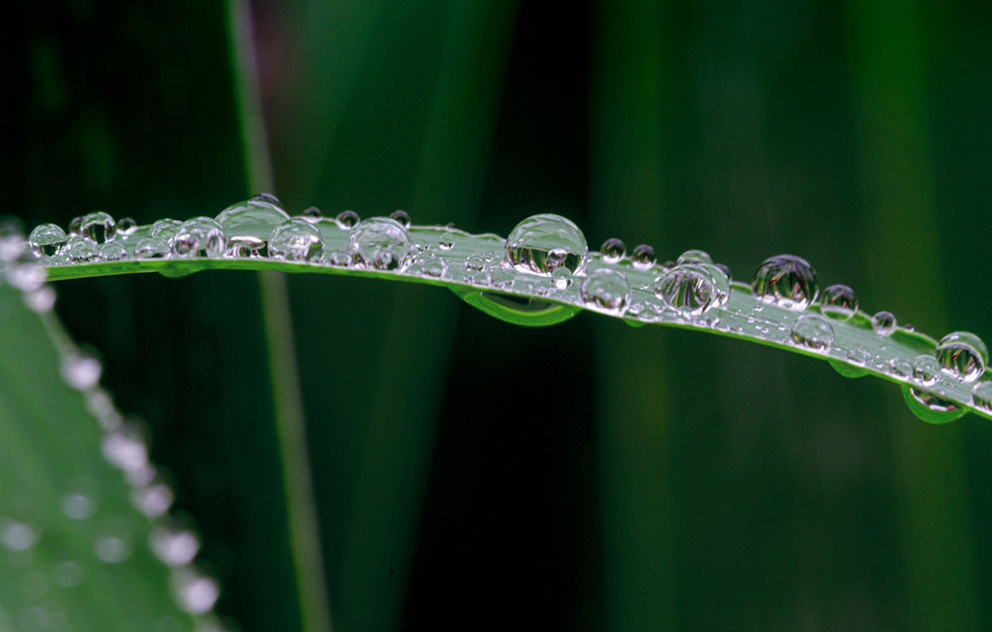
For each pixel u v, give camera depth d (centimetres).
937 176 22
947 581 22
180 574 19
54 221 21
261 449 22
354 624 22
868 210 22
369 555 22
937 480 22
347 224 22
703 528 22
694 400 22
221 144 22
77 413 19
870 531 22
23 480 18
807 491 22
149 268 21
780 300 21
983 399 21
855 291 22
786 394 22
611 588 22
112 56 22
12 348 19
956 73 22
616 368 22
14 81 21
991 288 22
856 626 22
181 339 22
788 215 22
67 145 22
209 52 22
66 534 18
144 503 19
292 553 22
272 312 22
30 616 17
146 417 21
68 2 21
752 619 22
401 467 22
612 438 22
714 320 21
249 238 21
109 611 18
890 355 21
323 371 22
